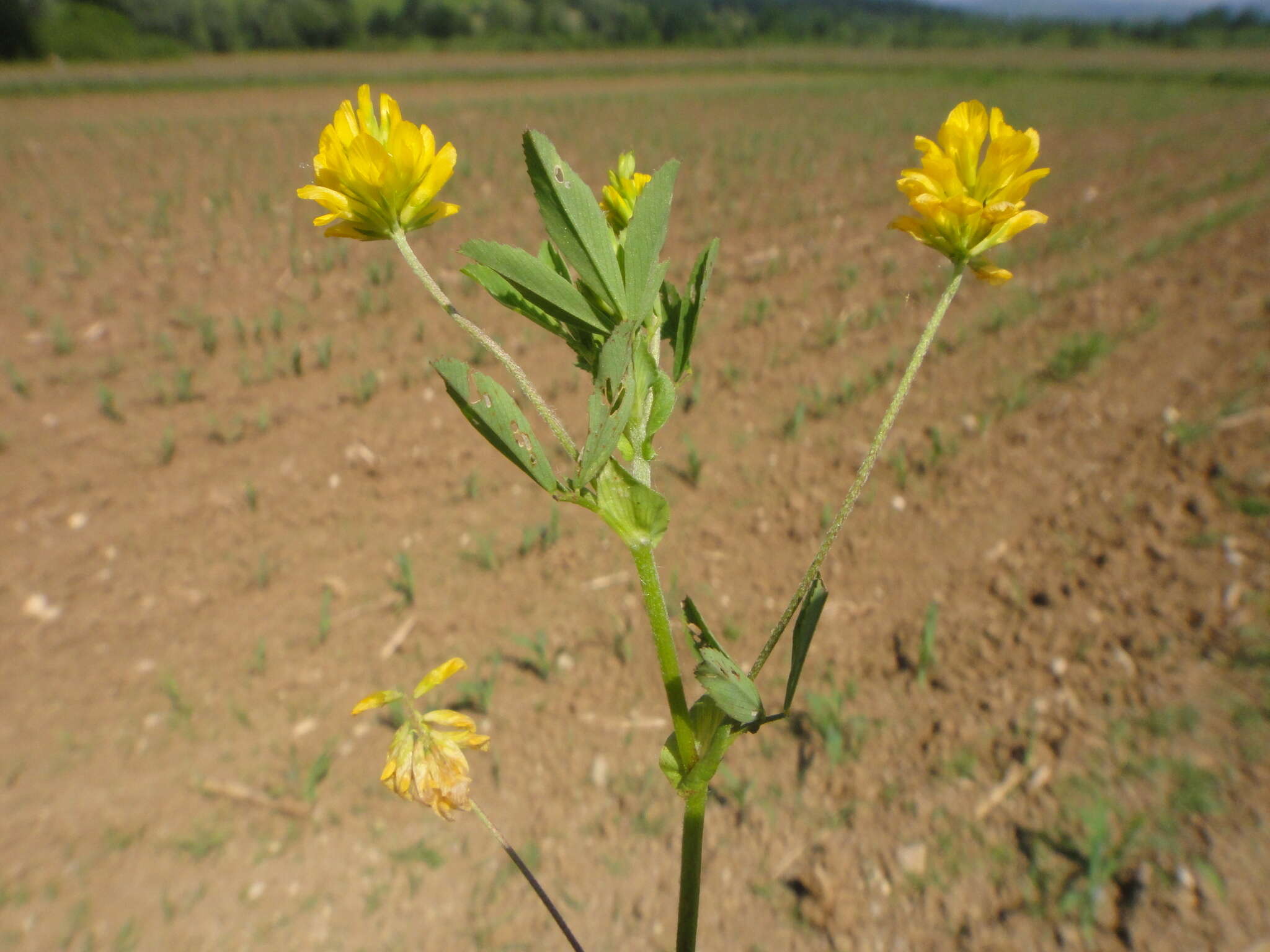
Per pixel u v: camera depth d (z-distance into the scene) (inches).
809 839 103.7
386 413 193.9
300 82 936.9
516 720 120.9
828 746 111.5
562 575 146.6
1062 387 195.2
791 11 3002.0
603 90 923.4
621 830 107.3
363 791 112.7
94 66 1111.0
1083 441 174.1
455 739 38.2
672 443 181.6
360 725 121.3
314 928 98.1
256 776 114.3
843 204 362.0
